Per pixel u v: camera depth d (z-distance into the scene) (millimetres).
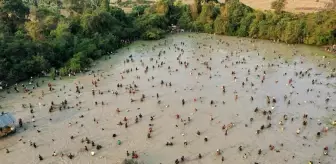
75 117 64062
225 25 114375
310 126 60469
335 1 115188
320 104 67812
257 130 58750
